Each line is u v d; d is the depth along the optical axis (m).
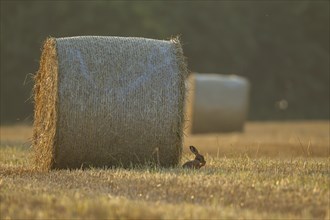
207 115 111.25
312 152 60.00
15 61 165.12
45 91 41.91
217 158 45.31
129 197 29.69
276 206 28.31
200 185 31.67
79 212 25.98
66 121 38.84
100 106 38.97
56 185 33.00
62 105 38.75
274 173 35.97
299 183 32.47
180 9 193.00
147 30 174.50
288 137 86.94
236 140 76.94
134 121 39.25
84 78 38.94
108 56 39.53
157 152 39.88
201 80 111.06
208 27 196.12
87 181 34.09
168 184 32.22
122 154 39.66
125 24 173.88
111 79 39.22
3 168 41.44
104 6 172.00
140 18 175.12
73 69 39.00
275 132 105.12
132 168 38.97
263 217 25.91
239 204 28.62
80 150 39.28
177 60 40.09
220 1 199.62
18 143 66.69
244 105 113.69
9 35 167.25
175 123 39.69
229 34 199.25
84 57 39.31
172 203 28.28
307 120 195.25
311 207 28.11
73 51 39.38
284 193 30.22
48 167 40.25
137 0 178.62
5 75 165.25
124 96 39.16
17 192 30.33
